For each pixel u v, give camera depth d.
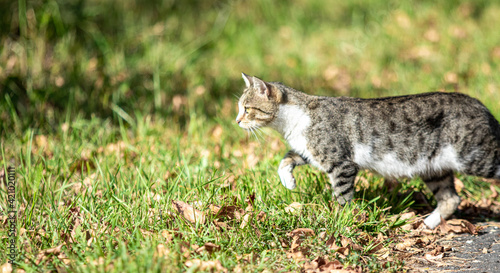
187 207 4.81
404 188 5.94
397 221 5.11
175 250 4.09
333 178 5.29
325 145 5.25
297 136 5.39
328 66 10.48
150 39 10.64
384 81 9.52
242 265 4.07
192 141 7.33
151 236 4.41
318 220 4.85
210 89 9.44
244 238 4.50
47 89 8.35
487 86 8.58
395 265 4.41
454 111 5.24
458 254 4.71
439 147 5.27
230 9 13.07
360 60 10.61
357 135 5.26
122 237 4.45
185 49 10.78
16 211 4.92
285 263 4.22
